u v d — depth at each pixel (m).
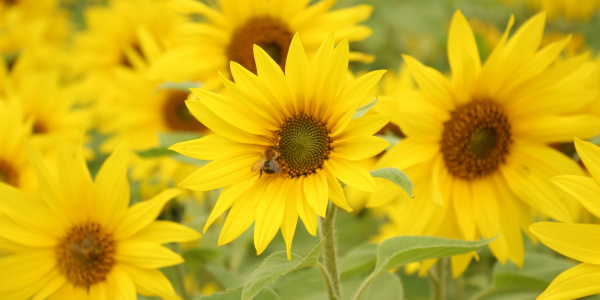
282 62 1.00
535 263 0.93
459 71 0.91
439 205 0.89
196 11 1.00
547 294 0.80
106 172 0.90
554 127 0.91
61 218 0.90
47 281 0.90
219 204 0.82
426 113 0.91
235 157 0.83
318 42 0.99
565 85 0.91
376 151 0.80
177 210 0.98
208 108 0.83
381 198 0.90
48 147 1.09
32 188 1.06
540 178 0.92
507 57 0.91
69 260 0.90
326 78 0.82
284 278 1.01
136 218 0.90
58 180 0.90
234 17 1.00
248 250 1.16
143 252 0.89
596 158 0.81
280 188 0.82
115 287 0.89
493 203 0.92
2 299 0.90
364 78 0.82
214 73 1.01
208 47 1.01
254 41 1.00
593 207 0.81
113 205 0.90
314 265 0.82
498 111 0.92
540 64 0.90
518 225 0.92
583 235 0.81
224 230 0.82
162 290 0.89
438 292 0.95
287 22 1.00
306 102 0.83
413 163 0.91
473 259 1.14
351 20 0.99
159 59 1.01
